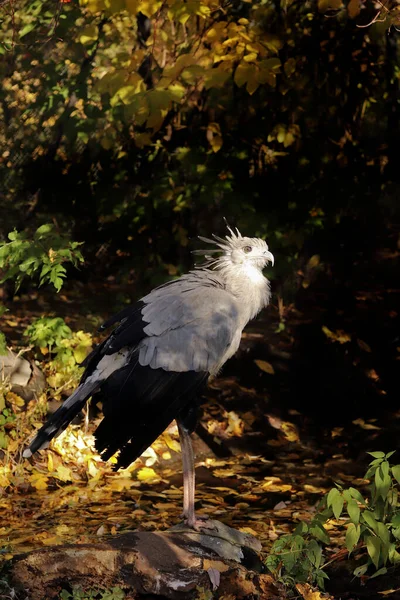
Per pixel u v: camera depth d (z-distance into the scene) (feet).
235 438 37.42
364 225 52.95
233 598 20.79
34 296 49.47
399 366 44.91
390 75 47.55
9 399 33.88
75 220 48.06
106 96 42.14
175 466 34.76
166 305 22.86
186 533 22.52
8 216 47.03
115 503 30.14
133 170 47.09
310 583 22.52
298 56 44.19
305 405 40.96
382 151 50.16
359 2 35.09
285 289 48.67
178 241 46.14
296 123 46.47
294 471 34.40
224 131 46.06
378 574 22.15
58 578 20.76
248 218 44.19
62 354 36.40
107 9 31.14
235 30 34.47
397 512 23.03
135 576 20.58
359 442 37.52
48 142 47.14
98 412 36.73
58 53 43.16
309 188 46.47
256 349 45.65
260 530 27.76
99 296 48.73
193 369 22.45
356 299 51.75
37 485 31.37
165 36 39.96
